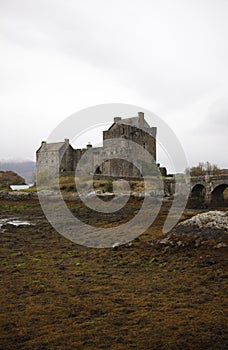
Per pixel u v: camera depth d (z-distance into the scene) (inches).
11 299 618.5
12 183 4414.4
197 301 596.7
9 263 882.1
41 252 1014.4
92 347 439.8
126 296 629.3
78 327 500.1
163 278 740.0
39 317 537.0
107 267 843.4
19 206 2022.6
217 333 475.8
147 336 468.8
